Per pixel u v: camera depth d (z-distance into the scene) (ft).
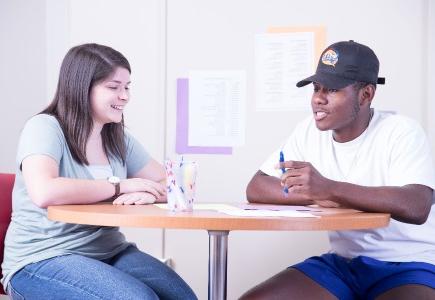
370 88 5.95
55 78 9.44
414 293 5.32
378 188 5.23
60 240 5.55
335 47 5.96
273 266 8.91
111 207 5.17
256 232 8.95
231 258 9.03
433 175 5.61
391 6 8.54
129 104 9.25
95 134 6.17
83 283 5.06
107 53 5.98
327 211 5.25
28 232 5.62
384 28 8.57
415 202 5.22
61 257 5.35
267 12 8.87
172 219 4.25
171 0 9.12
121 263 5.98
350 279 5.92
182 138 9.12
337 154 6.21
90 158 6.11
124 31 9.27
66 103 5.90
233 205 5.80
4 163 9.46
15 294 5.40
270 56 8.87
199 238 9.09
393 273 5.66
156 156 9.20
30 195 5.35
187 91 9.10
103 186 5.58
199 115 9.07
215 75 9.02
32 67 9.46
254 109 8.94
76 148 5.83
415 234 5.88
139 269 5.90
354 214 4.94
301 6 8.77
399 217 5.22
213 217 4.24
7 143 9.48
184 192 4.96
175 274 6.08
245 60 8.95
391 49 8.55
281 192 6.02
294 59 8.80
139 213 4.53
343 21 8.68
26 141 5.55
